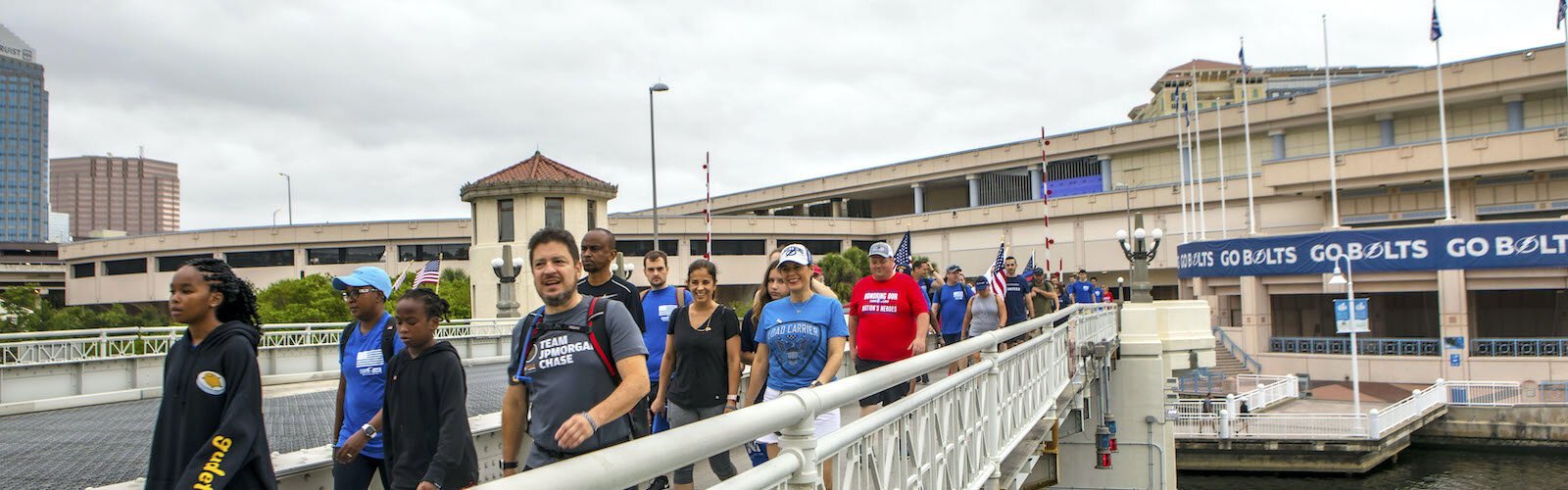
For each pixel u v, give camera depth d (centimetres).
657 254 762
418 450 481
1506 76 4812
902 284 826
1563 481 2828
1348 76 9344
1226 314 4772
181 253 6788
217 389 389
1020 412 964
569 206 4200
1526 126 4916
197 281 394
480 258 4225
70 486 832
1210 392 3644
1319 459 3014
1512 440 3197
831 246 7194
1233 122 5828
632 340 438
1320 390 3866
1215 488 2972
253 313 418
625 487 262
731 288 6894
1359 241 3778
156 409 1557
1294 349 4350
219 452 377
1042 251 6259
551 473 236
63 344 1720
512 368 461
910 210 8050
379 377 550
